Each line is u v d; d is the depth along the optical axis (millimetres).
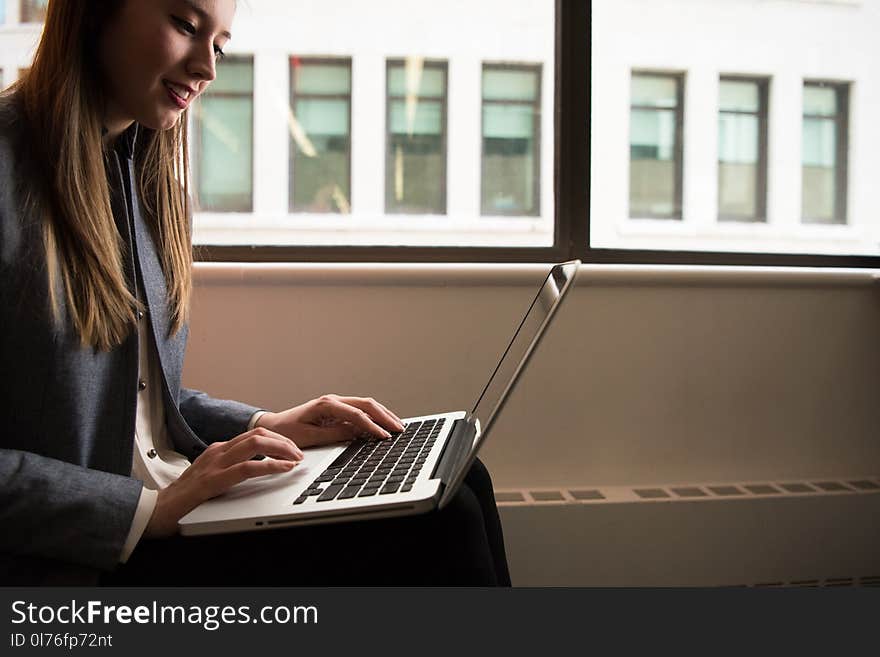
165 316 701
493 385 844
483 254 1234
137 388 587
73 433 542
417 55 8398
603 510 1068
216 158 8148
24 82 583
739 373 1247
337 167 8383
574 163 1260
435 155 8430
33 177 538
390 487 482
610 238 1317
